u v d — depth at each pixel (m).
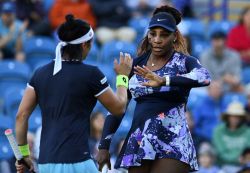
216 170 31.41
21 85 36.69
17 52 38.44
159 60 17.91
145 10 46.03
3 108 35.09
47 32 41.16
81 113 17.20
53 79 17.27
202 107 35.16
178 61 17.78
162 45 17.61
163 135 17.59
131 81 18.00
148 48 18.27
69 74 17.23
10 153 31.17
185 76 17.00
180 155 17.47
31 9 41.91
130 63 18.00
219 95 35.38
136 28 43.31
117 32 42.84
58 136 17.05
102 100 17.38
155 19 17.58
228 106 34.50
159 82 16.81
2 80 36.59
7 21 38.59
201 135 34.31
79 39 17.30
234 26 44.41
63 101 17.12
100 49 42.16
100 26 43.25
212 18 47.31
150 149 17.50
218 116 35.06
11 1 41.78
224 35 41.62
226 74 38.59
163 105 17.70
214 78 38.88
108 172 18.56
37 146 27.67
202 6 49.16
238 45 42.34
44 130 17.31
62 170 16.92
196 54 41.53
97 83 17.25
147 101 17.84
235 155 32.91
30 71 38.09
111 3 43.47
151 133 17.58
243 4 49.66
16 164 17.95
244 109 34.81
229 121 33.12
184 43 18.11
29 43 39.28
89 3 43.47
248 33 42.47
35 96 17.52
